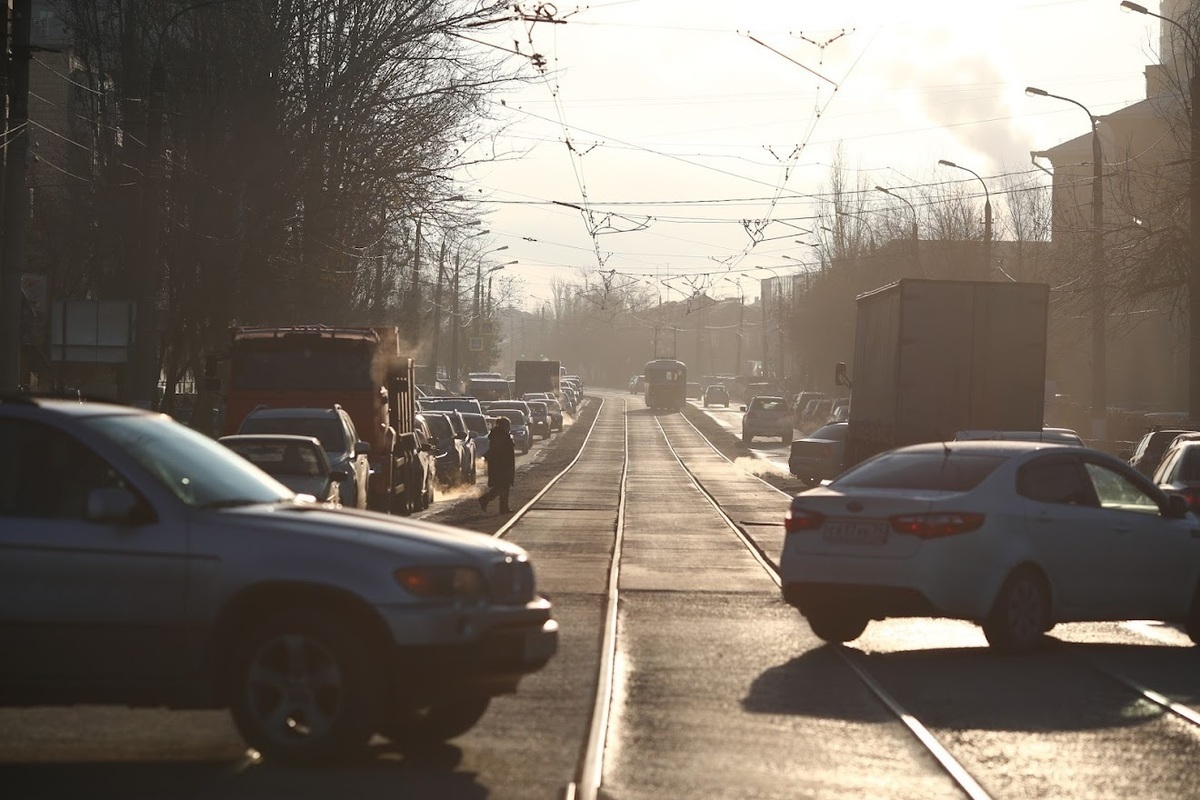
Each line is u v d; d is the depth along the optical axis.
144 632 9.34
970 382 33.06
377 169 47.34
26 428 9.80
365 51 48.44
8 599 9.44
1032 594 15.41
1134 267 44.53
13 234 27.75
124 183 49.28
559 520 35.41
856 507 15.27
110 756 9.72
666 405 144.25
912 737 10.83
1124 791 9.19
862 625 16.16
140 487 9.59
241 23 49.34
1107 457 16.80
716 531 32.19
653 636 16.25
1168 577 16.48
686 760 9.95
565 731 10.84
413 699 9.31
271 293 51.28
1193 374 43.22
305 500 10.68
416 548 9.43
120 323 33.78
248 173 48.91
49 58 69.94
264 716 9.37
